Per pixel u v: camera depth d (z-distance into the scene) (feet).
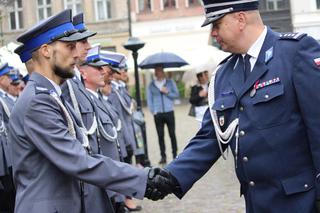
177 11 122.83
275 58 10.23
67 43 11.03
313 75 9.80
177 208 24.61
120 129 22.11
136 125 28.91
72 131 10.91
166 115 37.27
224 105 10.71
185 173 11.44
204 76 35.47
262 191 10.32
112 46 117.19
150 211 24.29
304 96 9.84
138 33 122.83
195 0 122.62
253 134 10.25
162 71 37.78
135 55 37.14
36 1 85.20
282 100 10.03
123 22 116.57
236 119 10.56
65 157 10.42
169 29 122.83
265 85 10.19
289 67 10.06
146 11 122.83
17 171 10.73
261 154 10.21
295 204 10.07
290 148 10.05
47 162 10.59
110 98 24.13
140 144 29.01
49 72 11.05
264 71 10.24
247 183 10.59
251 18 10.52
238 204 24.67
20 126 10.56
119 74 25.79
